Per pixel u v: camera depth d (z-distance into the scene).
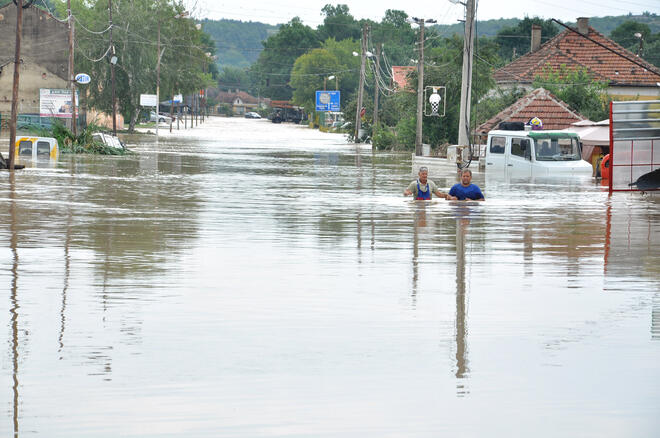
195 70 134.00
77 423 7.99
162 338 10.79
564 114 66.31
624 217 25.58
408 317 12.05
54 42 92.12
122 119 129.50
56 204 27.11
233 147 79.81
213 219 23.91
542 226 23.06
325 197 31.42
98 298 12.97
